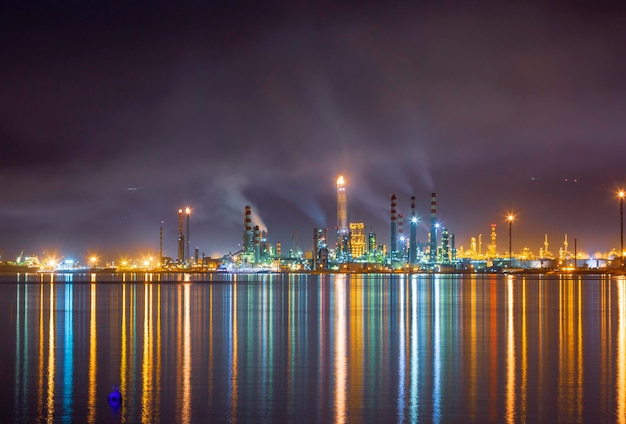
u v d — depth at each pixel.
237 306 92.25
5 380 36.66
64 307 90.19
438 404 31.42
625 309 82.94
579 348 47.19
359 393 33.53
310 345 49.31
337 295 124.12
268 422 28.84
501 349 46.94
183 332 57.88
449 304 94.81
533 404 31.28
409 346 48.72
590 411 30.12
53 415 29.89
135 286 178.38
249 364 41.25
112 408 30.91
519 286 167.25
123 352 45.97
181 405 31.34
